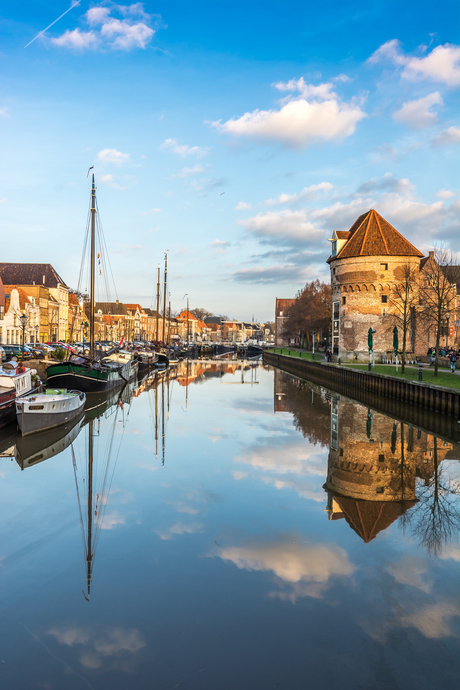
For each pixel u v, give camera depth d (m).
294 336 116.31
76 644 6.50
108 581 8.17
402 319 50.06
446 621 7.03
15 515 11.25
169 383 46.47
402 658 6.20
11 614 7.25
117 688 5.70
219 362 89.25
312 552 9.35
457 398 22.72
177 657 6.22
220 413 27.17
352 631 6.77
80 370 32.56
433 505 12.16
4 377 22.69
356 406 30.89
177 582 8.17
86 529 10.43
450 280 42.47
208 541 9.82
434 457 17.25
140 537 10.02
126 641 6.59
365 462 16.38
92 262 36.81
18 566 8.75
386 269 50.91
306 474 14.81
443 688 5.67
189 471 15.03
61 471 14.94
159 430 21.80
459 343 55.19
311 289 100.81
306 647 6.42
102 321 118.88
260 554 9.21
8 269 87.25
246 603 7.48
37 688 5.68
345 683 5.74
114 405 30.28
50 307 84.50
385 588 7.95
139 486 13.47
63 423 21.47
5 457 16.61
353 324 52.53
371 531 10.39
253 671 5.96
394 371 38.34
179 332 182.25
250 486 13.52
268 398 34.66
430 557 9.14
